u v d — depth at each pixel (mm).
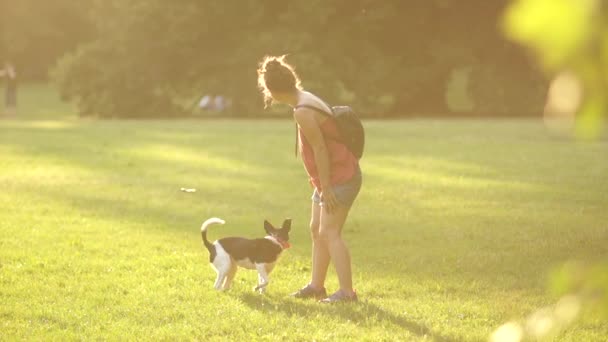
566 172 15828
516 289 7164
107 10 39094
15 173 16188
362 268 8102
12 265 8141
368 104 36500
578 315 1277
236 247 6926
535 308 6340
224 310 6297
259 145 21781
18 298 6777
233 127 28281
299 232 10227
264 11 37531
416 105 38438
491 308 6418
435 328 5793
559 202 12406
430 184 14461
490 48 37188
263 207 12219
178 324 5906
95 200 12859
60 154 19656
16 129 27562
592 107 1002
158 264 8227
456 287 7211
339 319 6051
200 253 8805
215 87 36906
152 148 21094
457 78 63812
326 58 36062
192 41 37031
